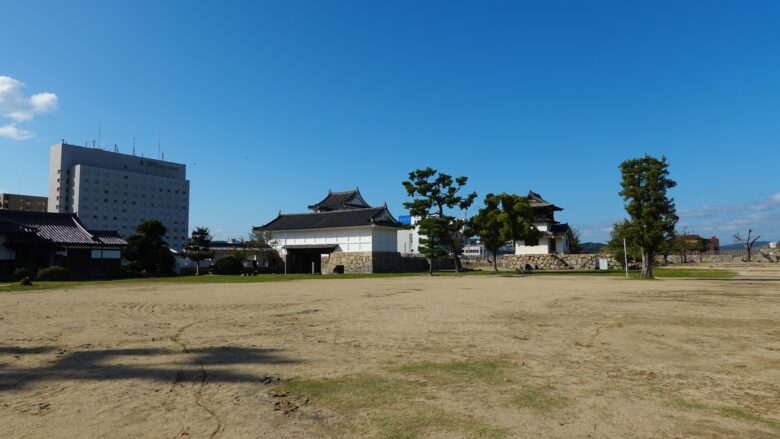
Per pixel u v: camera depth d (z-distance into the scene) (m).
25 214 36.53
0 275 32.12
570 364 6.40
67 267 35.47
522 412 4.49
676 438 3.84
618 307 13.13
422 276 37.75
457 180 41.78
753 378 5.67
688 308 12.80
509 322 10.31
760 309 12.52
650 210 29.50
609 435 3.91
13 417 4.31
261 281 29.89
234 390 5.18
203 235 44.34
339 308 13.21
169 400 4.83
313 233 51.50
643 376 5.77
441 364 6.41
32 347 7.48
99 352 7.11
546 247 55.88
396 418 4.33
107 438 3.83
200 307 13.48
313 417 4.36
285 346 7.62
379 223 47.97
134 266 38.53
